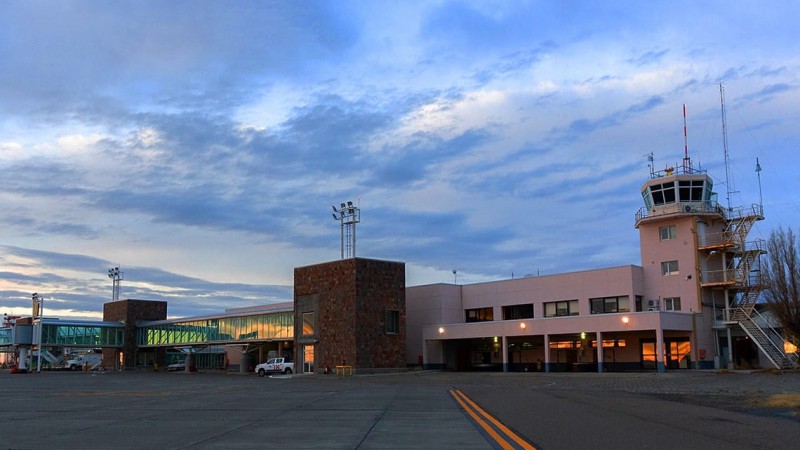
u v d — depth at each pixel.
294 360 72.44
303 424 17.20
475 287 76.56
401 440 13.69
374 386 41.41
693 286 61.97
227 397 30.78
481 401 25.83
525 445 13.03
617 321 57.50
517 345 72.50
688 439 14.39
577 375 54.44
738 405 23.98
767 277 55.28
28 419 19.33
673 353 61.44
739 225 63.56
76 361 126.00
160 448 12.76
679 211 62.88
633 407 22.98
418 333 76.75
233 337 86.12
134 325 106.69
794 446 13.48
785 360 56.06
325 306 69.50
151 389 40.78
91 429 16.38
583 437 14.48
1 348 125.12
